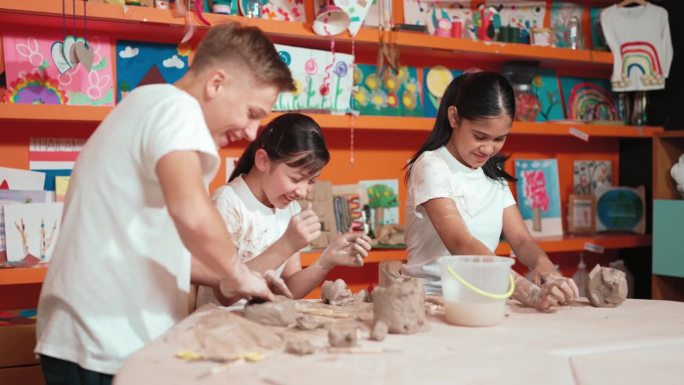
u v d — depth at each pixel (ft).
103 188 4.11
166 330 4.24
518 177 11.27
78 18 7.65
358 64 9.96
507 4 11.01
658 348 3.99
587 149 12.21
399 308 4.17
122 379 3.21
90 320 4.08
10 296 8.27
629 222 11.68
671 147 10.96
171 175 3.83
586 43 11.73
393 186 10.43
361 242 5.60
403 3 10.11
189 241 3.90
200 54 4.37
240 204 5.80
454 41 9.82
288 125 5.66
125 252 4.10
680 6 11.31
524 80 10.82
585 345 4.00
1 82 7.86
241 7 8.79
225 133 4.48
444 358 3.65
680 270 10.28
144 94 4.18
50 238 7.96
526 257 6.40
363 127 9.27
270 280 4.66
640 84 11.19
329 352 3.69
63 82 8.13
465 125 5.85
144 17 7.84
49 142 8.35
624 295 5.07
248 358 3.51
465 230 5.65
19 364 6.49
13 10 7.32
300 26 8.82
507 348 3.89
